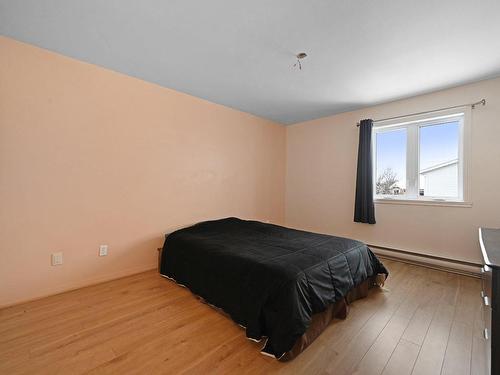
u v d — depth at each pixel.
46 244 2.17
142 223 2.80
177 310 1.99
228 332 1.71
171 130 3.04
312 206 4.32
